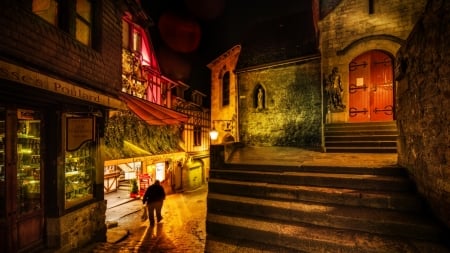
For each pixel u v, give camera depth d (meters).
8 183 4.94
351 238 3.66
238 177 5.84
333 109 10.93
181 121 11.38
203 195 16.36
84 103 6.52
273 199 4.93
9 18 4.41
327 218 4.12
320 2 12.10
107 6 7.67
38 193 5.68
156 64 14.45
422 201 3.98
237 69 16.22
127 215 11.33
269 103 14.92
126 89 11.44
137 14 10.21
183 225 9.53
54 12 5.80
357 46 10.80
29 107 5.43
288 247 3.94
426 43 3.81
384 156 7.06
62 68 5.64
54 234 5.74
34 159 5.71
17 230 5.08
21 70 4.05
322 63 11.34
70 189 6.52
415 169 4.33
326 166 5.46
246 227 4.32
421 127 4.05
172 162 17.12
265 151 9.28
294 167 5.73
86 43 6.87
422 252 3.18
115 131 11.07
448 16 3.17
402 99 5.06
